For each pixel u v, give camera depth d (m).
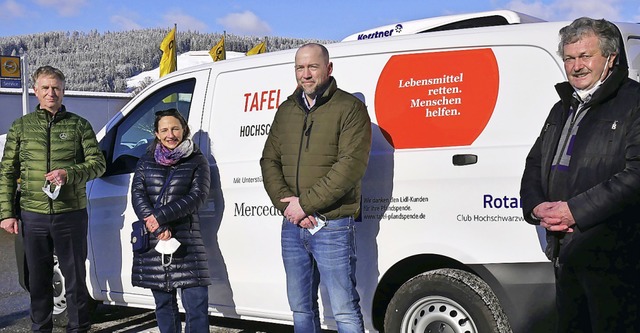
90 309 5.68
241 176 4.52
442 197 3.79
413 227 3.87
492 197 3.65
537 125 3.60
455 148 3.79
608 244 2.65
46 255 4.73
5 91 28.30
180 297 4.70
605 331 2.69
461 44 3.89
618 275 2.65
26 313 6.11
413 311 3.90
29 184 4.60
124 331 5.33
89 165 4.66
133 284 4.27
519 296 3.58
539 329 3.56
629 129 2.61
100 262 5.25
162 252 4.08
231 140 4.62
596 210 2.59
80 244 4.73
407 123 3.95
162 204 4.16
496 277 3.63
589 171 2.67
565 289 2.82
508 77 3.72
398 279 4.07
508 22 4.44
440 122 3.86
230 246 4.56
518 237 3.59
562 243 2.79
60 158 4.61
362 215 4.03
